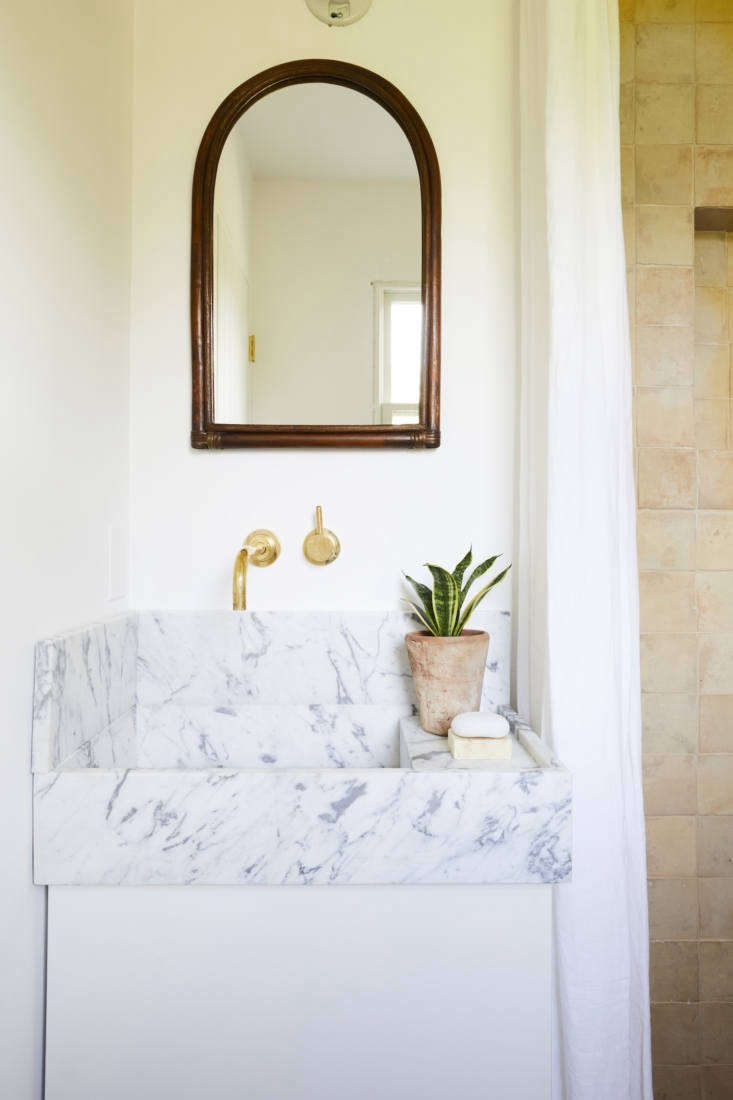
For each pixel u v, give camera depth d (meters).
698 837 1.60
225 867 0.86
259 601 1.31
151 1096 0.86
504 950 0.89
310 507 1.31
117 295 1.21
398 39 1.31
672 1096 1.59
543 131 1.14
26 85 0.84
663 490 1.58
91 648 1.02
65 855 0.86
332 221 1.30
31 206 0.86
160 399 1.30
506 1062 0.88
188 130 1.30
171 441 1.30
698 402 1.70
